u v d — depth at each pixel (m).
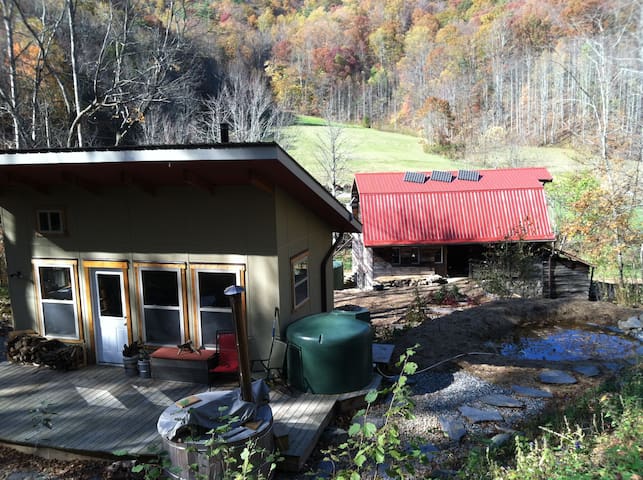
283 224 9.20
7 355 10.17
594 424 6.74
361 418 8.17
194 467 5.10
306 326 8.95
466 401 8.75
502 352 11.89
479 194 24.88
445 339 12.20
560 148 58.56
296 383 8.67
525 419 7.98
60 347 9.99
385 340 12.34
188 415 5.98
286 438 6.74
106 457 6.79
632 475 4.70
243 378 6.46
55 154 8.01
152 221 9.40
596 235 24.84
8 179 9.17
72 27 22.17
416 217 24.36
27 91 26.12
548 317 14.51
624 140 28.95
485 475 5.91
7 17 21.03
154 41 27.69
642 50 33.59
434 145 72.19
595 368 10.18
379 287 22.77
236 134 44.72
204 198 9.07
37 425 7.52
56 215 9.92
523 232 22.19
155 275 9.56
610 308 14.87
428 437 7.54
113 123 35.12
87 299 9.92
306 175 8.73
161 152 7.50
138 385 8.94
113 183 9.45
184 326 9.46
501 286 20.31
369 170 62.16
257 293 9.01
